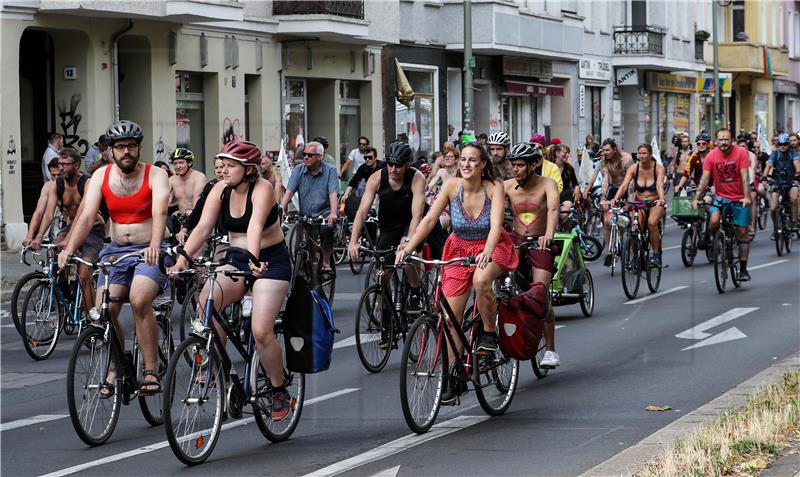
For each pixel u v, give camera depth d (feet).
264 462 70.90
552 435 77.15
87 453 73.46
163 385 72.33
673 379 96.58
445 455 71.97
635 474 62.03
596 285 166.71
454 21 320.70
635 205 154.10
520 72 339.16
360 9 242.37
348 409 86.07
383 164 118.52
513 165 93.40
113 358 77.15
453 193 81.76
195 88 206.59
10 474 68.13
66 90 214.28
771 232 265.75
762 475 59.98
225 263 74.02
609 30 401.29
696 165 194.90
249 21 212.84
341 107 233.14
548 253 93.76
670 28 435.53
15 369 105.91
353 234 104.42
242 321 75.25
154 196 78.64
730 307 141.08
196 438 70.69
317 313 76.07
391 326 102.01
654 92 429.79
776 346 112.68
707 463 62.39
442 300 79.71
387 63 259.60
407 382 77.15
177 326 87.51
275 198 74.38
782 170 214.28
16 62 202.69
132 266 78.28
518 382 96.68
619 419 81.82
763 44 582.76
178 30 204.74
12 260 185.88
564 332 123.44
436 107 317.22
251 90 212.02
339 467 69.41
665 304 144.87
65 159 113.09
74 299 114.11
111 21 209.46
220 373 72.59
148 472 68.64
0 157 201.77
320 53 228.22
